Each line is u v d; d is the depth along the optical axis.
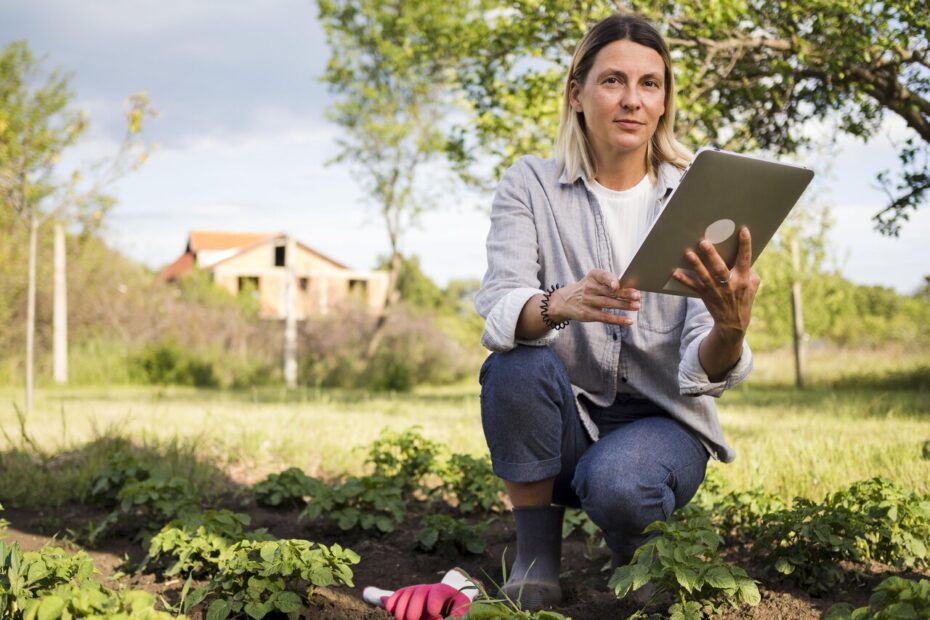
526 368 2.26
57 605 1.82
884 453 4.45
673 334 2.40
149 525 3.34
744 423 7.20
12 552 2.09
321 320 24.58
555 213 2.47
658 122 2.49
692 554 2.07
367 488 3.57
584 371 2.43
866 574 2.67
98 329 22.22
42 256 20.77
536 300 2.20
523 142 8.69
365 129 24.62
